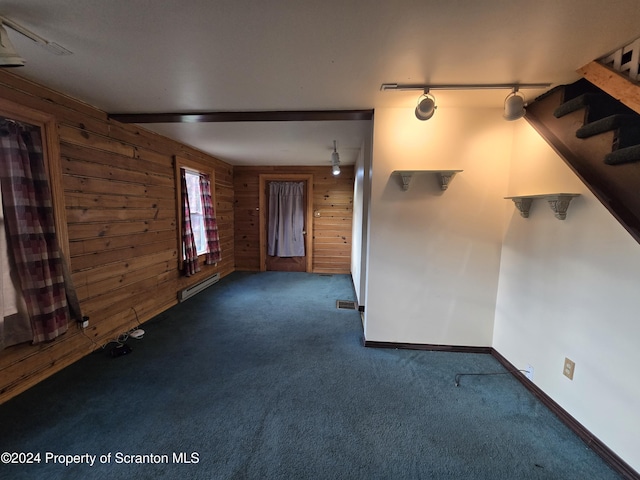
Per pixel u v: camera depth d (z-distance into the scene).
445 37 1.42
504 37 1.41
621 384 1.47
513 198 2.13
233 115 2.59
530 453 1.57
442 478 1.42
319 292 4.50
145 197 3.20
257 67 1.75
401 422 1.78
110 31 1.40
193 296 4.23
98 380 2.16
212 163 4.83
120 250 2.85
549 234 1.96
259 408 1.88
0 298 1.81
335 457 1.52
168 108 2.47
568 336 1.79
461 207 2.51
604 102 1.69
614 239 1.51
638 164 1.37
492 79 1.87
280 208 5.74
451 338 2.66
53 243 2.12
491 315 2.60
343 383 2.16
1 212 1.83
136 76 1.89
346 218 5.68
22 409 1.84
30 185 1.96
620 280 1.48
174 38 1.45
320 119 2.61
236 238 5.92
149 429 1.70
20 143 1.91
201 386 2.11
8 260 1.88
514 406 1.94
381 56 1.61
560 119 1.90
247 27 1.36
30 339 1.99
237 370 2.32
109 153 2.68
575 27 1.32
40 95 2.04
